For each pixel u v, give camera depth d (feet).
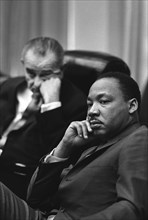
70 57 8.98
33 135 7.93
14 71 12.32
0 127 8.78
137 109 5.86
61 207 5.80
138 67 11.01
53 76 8.30
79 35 11.68
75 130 6.16
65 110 8.06
